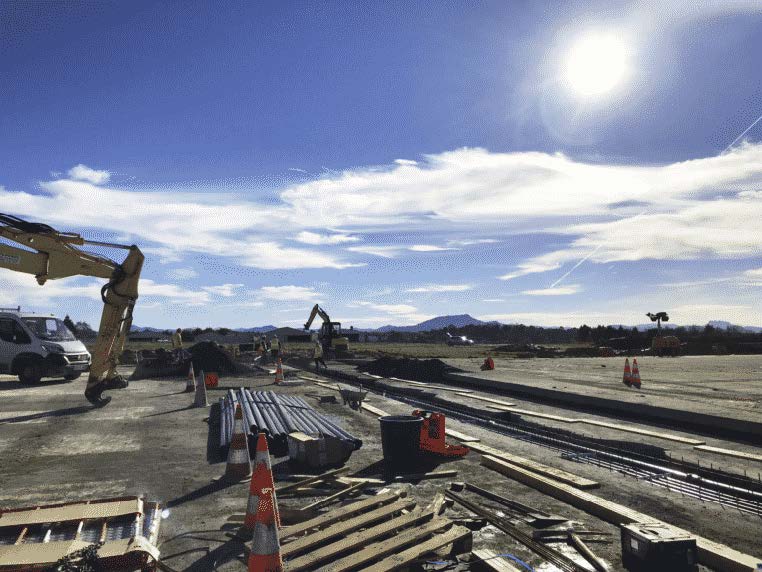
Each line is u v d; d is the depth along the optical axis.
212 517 6.46
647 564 4.62
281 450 9.98
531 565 5.04
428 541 5.15
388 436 8.64
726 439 10.95
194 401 16.02
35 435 11.64
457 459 9.26
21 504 6.98
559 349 62.97
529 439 11.41
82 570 4.38
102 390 16.78
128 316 17.89
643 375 24.03
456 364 31.69
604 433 11.57
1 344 21.88
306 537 5.22
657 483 7.80
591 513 6.50
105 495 7.36
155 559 4.71
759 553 5.30
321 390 20.25
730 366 30.67
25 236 15.82
